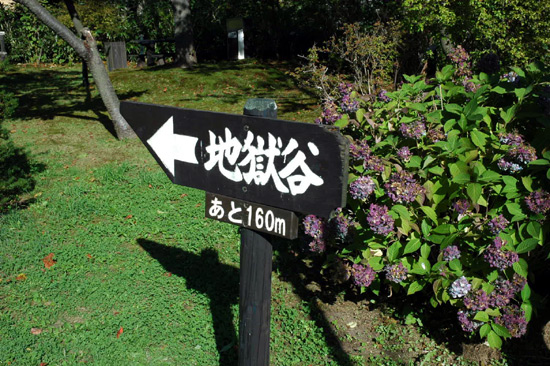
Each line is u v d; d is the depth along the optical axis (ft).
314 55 32.53
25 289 16.48
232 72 48.73
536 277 15.35
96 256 18.45
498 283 12.65
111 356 13.65
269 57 58.49
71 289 16.52
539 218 12.18
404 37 33.96
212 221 21.21
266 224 8.69
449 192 13.38
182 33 51.60
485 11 26.86
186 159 9.62
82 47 29.30
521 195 12.67
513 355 13.64
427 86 15.43
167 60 58.75
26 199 23.13
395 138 14.24
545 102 12.98
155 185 24.62
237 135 8.75
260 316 9.75
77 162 27.86
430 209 13.32
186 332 14.76
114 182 25.00
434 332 14.73
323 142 7.70
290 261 18.65
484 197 13.97
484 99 14.23
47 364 13.32
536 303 12.97
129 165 27.32
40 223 20.88
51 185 24.75
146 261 18.26
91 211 21.84
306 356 13.97
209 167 9.29
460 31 28.09
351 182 13.98
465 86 14.80
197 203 22.81
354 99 15.40
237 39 56.80
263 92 42.47
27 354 13.56
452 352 13.94
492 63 16.38
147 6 63.77
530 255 13.78
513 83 13.88
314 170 7.89
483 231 12.88
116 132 32.09
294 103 38.86
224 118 8.85
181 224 20.88
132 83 45.39
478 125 13.89
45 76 51.44
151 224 20.83
